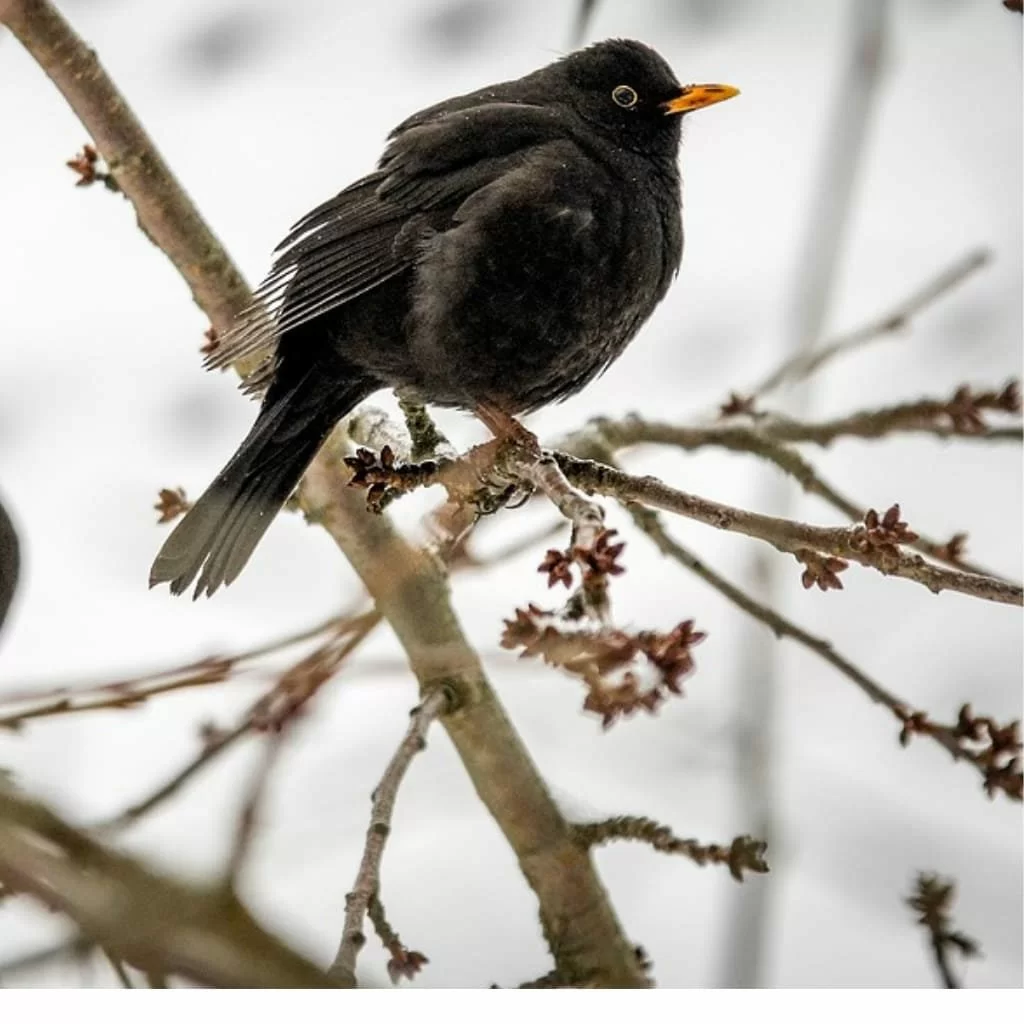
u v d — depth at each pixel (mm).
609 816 10023
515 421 9305
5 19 9578
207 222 10531
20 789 4977
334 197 11391
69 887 4750
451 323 10898
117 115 10125
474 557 10117
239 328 10070
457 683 9844
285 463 10539
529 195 10930
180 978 4754
